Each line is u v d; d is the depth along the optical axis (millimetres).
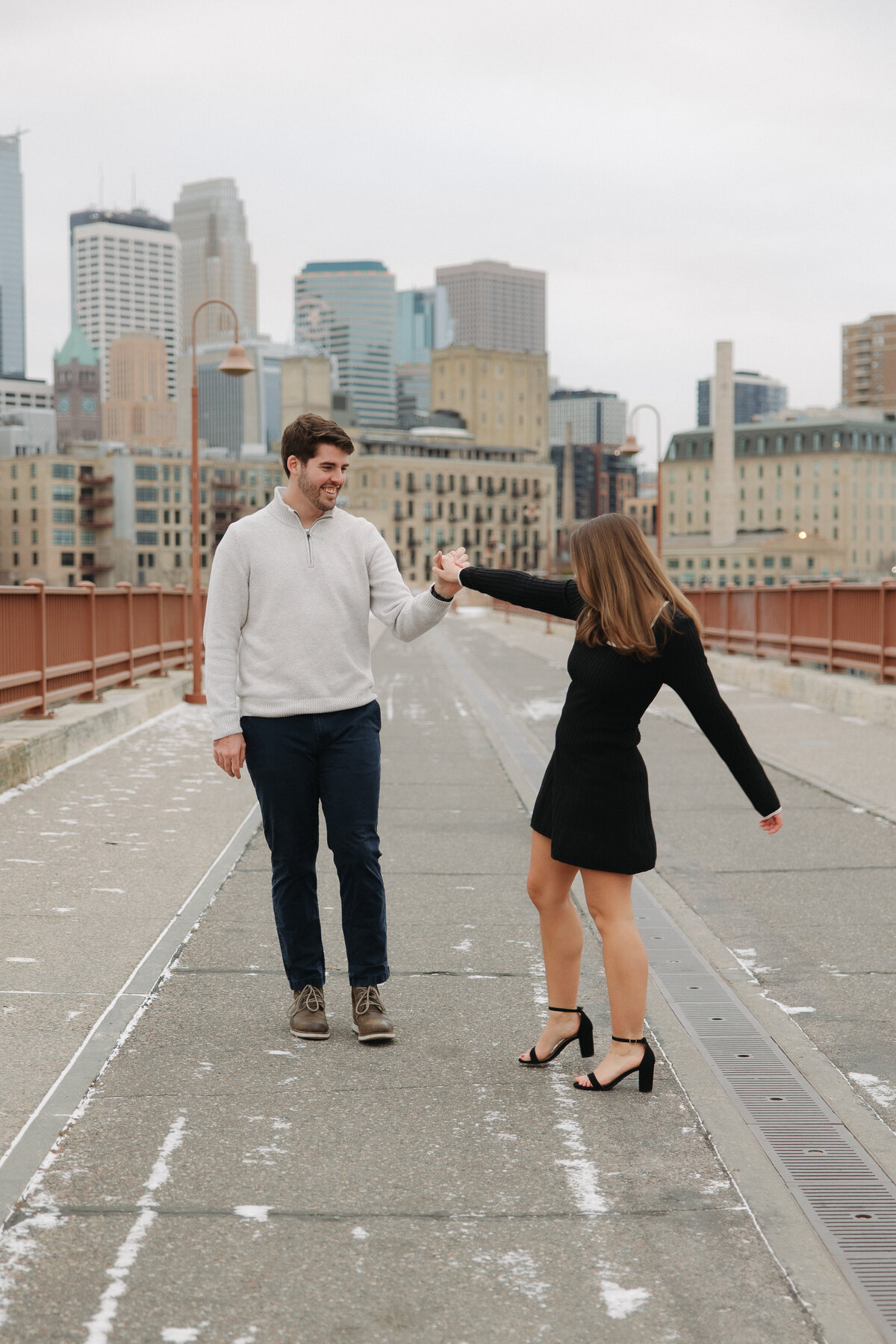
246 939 5660
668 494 194625
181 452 166375
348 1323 2650
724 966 5359
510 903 6406
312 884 4512
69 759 10969
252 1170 3328
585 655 3922
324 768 4449
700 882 6930
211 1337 2596
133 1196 3170
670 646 3836
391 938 5746
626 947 3945
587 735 3922
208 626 4449
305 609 4402
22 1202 3129
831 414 194875
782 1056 4270
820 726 13406
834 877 7023
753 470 184000
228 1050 4258
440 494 166750
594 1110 3783
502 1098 3871
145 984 4930
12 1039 4293
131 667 15570
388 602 4484
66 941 5523
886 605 14562
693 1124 3693
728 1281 2822
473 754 12406
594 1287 2793
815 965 5383
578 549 3883
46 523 150625
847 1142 3553
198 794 9523
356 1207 3133
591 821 3916
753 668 18281
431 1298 2742
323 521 4480
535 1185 3273
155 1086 3916
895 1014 4746
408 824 8695
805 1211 3141
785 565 160500
